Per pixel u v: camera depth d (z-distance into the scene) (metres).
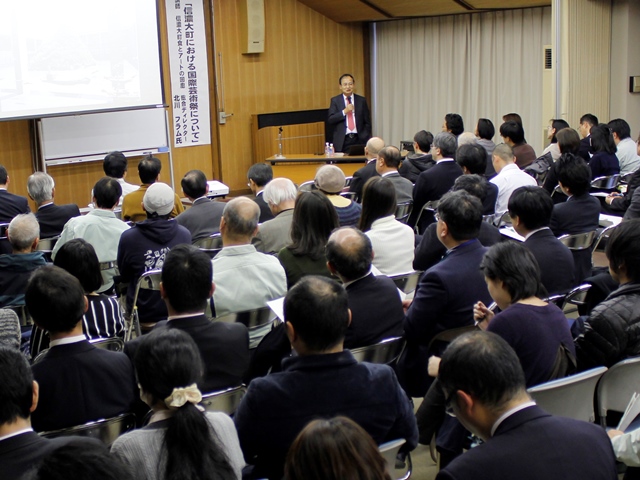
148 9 9.22
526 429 1.74
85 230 4.71
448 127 8.05
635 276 2.71
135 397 2.59
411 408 2.31
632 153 7.30
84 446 1.31
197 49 10.29
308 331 2.16
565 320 2.62
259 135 10.73
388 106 12.07
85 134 9.22
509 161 5.74
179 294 2.63
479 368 1.77
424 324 3.08
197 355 2.01
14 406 1.84
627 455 2.15
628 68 9.72
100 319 3.33
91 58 8.84
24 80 8.38
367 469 1.34
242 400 2.18
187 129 10.35
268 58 11.05
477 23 10.87
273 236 4.41
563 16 9.12
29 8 8.33
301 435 1.38
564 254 3.47
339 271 2.98
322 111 11.24
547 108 9.78
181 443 1.80
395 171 5.96
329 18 11.57
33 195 5.49
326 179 4.75
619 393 2.62
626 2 9.59
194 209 5.12
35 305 2.49
